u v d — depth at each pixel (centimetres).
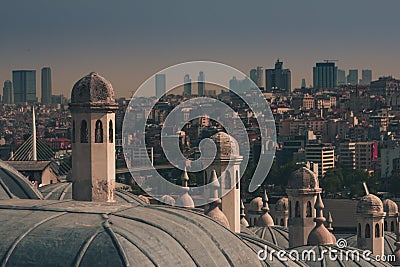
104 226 6519
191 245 6800
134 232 6544
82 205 7206
